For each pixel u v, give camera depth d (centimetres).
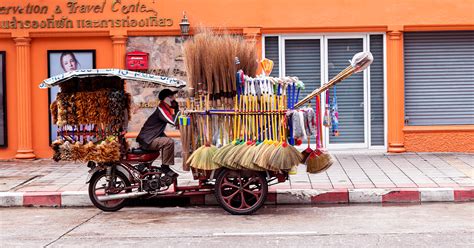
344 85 1505
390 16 1474
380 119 1509
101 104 1011
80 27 1469
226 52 1004
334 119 1012
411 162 1372
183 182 1204
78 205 1112
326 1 1477
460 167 1302
